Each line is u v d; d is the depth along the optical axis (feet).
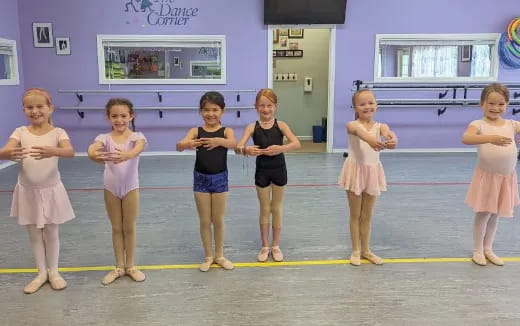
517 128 8.54
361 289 7.89
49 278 8.12
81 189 15.06
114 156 7.41
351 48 21.91
